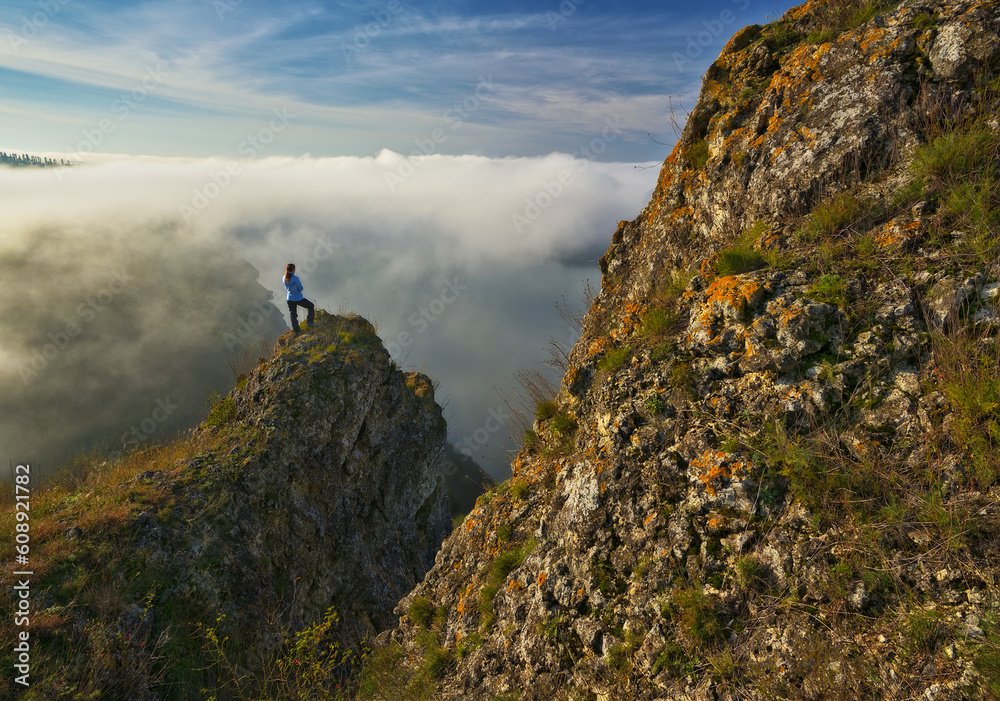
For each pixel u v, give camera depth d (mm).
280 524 13219
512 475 7430
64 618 8531
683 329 5133
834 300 4055
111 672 8242
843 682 2885
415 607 6953
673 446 4523
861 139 5035
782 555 3514
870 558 3184
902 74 5090
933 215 4168
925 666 2703
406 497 18609
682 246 6789
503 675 5008
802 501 3627
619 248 8078
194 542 11109
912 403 3498
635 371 5199
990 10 4777
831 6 6801
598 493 4996
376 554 16469
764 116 6234
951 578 2898
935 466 3244
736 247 5324
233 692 9383
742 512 3867
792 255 4758
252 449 13445
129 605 9336
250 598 11445
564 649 4516
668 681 3590
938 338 3500
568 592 4809
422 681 5785
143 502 11406
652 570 4176
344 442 15000
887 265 4055
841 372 3818
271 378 14570
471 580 6719
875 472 3396
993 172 4078
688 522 4137
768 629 3332
